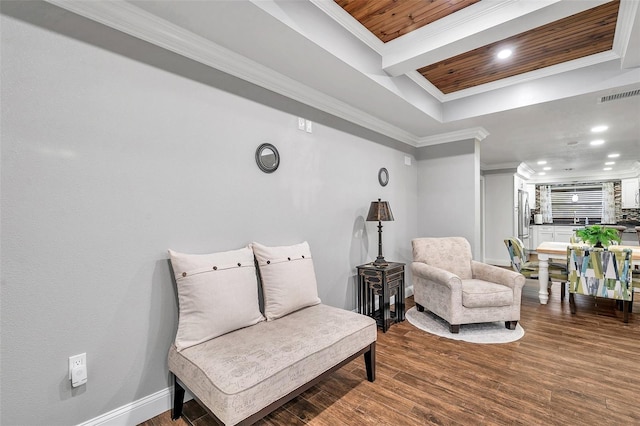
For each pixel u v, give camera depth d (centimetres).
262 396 136
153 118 175
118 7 154
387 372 222
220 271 181
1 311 128
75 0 143
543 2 184
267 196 238
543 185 923
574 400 185
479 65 292
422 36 238
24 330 133
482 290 289
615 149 523
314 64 224
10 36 130
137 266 167
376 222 365
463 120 362
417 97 320
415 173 454
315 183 282
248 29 181
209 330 168
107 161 157
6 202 129
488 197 697
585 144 486
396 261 406
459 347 261
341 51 219
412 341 274
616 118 356
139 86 169
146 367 170
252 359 147
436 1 203
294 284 216
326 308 226
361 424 167
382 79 264
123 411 161
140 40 170
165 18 169
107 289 157
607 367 224
